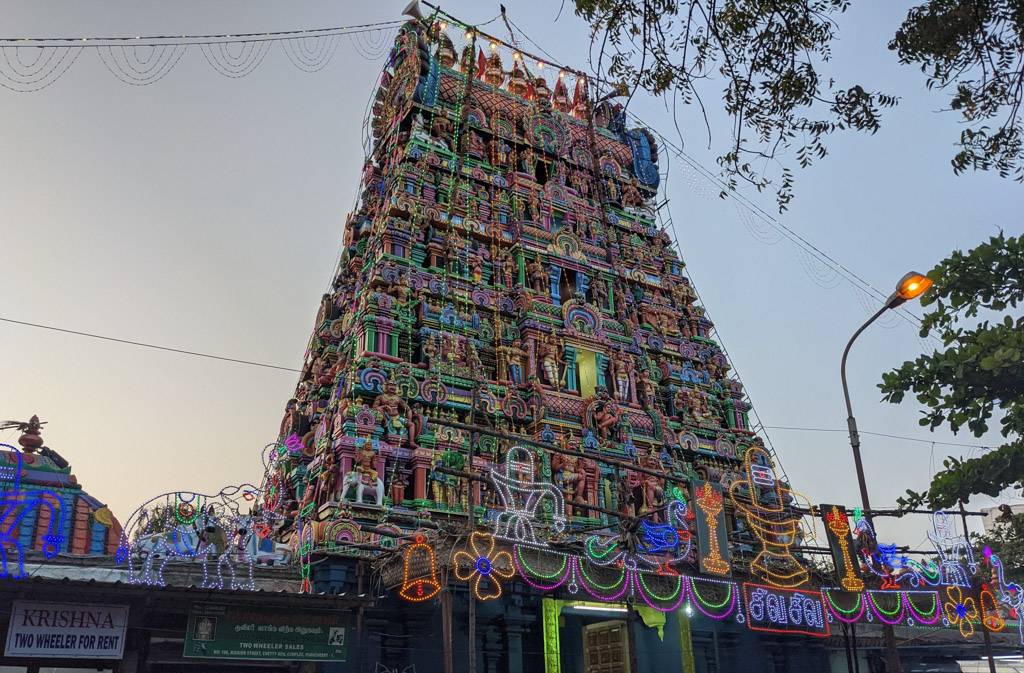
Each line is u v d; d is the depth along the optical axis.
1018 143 8.61
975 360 12.31
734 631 28.28
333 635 19.02
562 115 40.09
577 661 27.44
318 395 29.86
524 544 20.45
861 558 24.55
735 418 36.62
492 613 23.52
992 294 12.64
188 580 19.91
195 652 17.44
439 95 36.38
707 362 38.19
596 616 26.81
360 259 32.62
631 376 33.53
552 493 23.47
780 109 8.73
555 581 21.75
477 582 19.58
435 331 29.64
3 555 16.78
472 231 33.47
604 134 42.12
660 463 31.33
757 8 8.32
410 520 24.77
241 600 17.80
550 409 30.06
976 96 8.66
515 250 33.91
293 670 19.97
